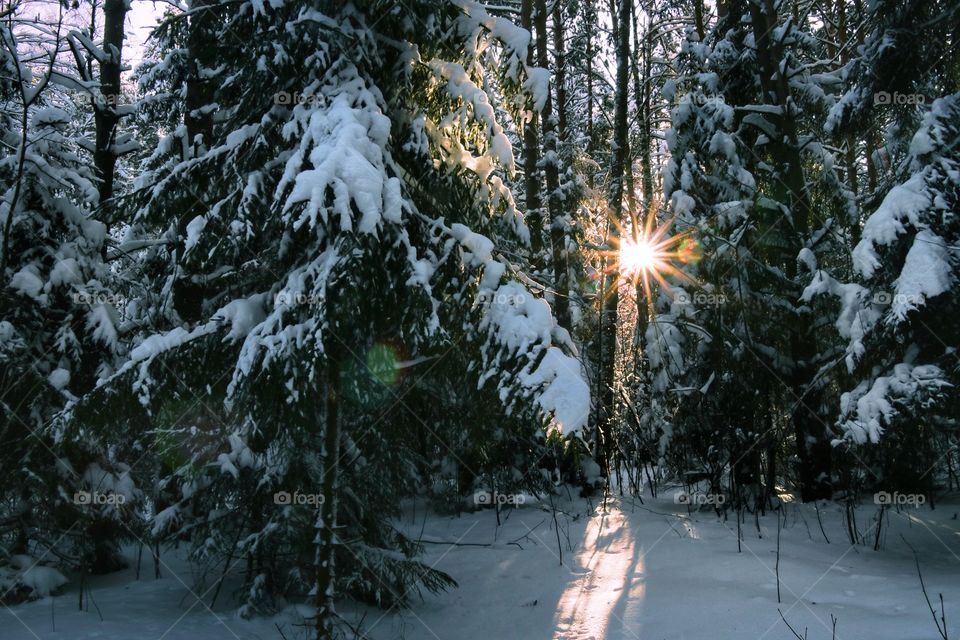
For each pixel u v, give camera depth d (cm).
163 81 1004
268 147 549
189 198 574
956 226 671
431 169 590
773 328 998
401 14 563
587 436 500
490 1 1216
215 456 600
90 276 726
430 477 927
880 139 1151
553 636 521
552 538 819
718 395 980
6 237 627
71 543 723
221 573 659
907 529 791
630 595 598
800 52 1162
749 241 988
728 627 508
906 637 464
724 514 910
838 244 1027
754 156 1060
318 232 491
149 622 543
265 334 491
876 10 822
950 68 812
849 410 709
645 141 1391
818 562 669
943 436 751
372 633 537
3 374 649
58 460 667
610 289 1109
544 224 1333
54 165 738
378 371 557
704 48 1162
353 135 473
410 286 489
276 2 537
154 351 519
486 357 515
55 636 509
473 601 618
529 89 592
